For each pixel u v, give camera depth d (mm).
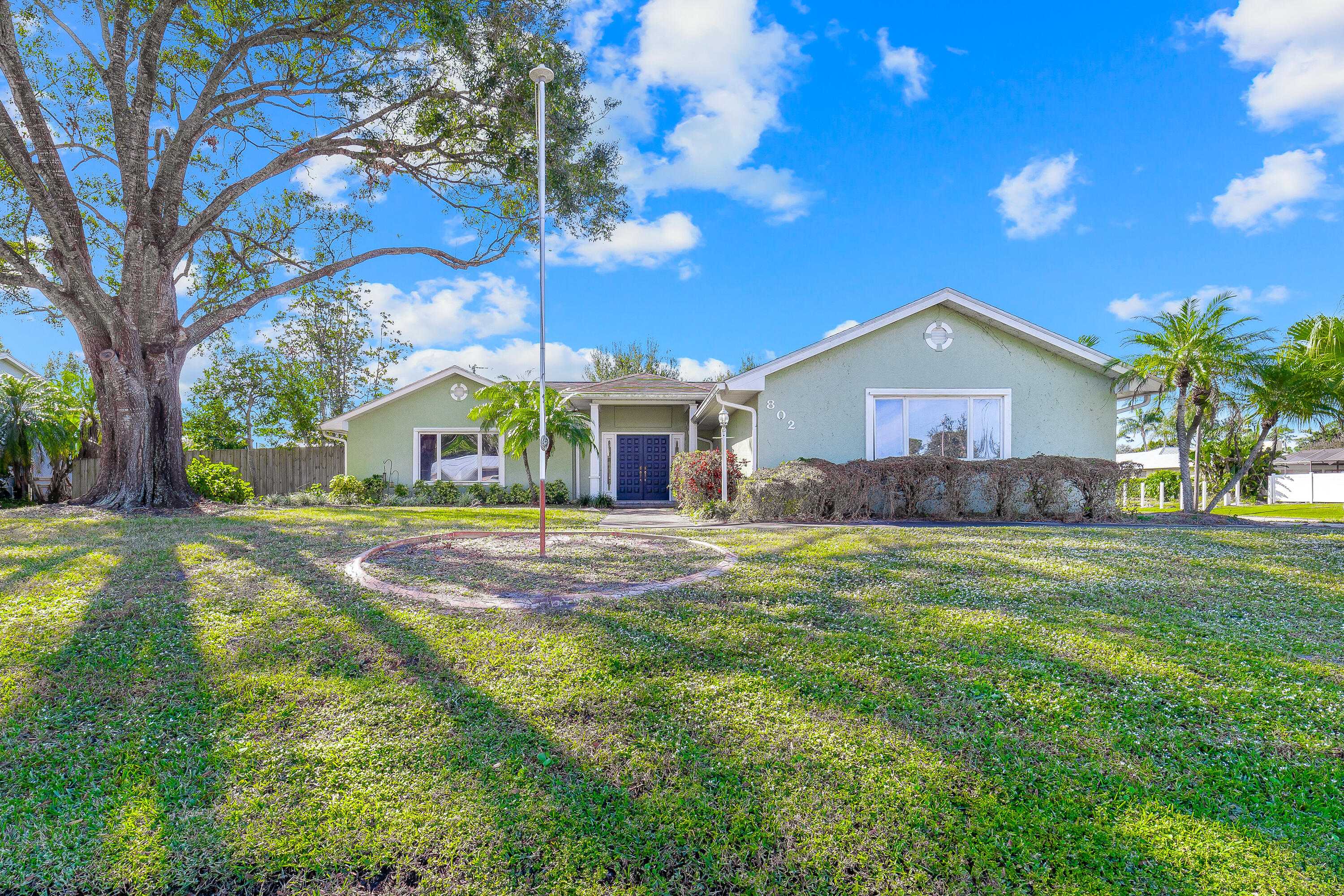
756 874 2154
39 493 19531
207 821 2389
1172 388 13094
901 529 9602
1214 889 2072
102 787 2596
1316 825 2387
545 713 3195
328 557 6898
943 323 12789
